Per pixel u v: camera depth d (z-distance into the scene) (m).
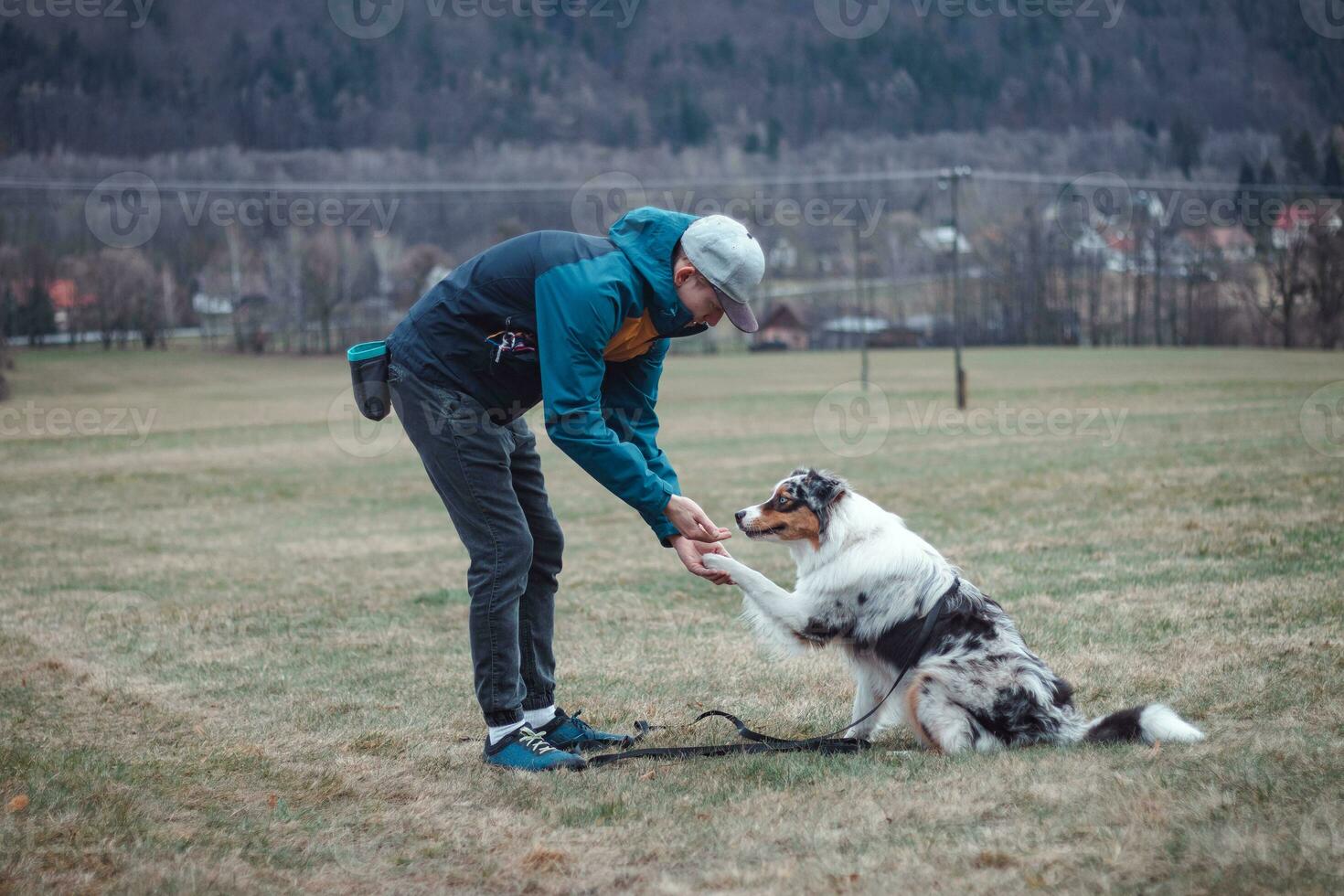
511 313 3.59
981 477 12.84
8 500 14.95
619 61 63.84
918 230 53.41
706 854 3.03
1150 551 7.62
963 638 3.96
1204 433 16.28
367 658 5.92
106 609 7.50
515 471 4.08
